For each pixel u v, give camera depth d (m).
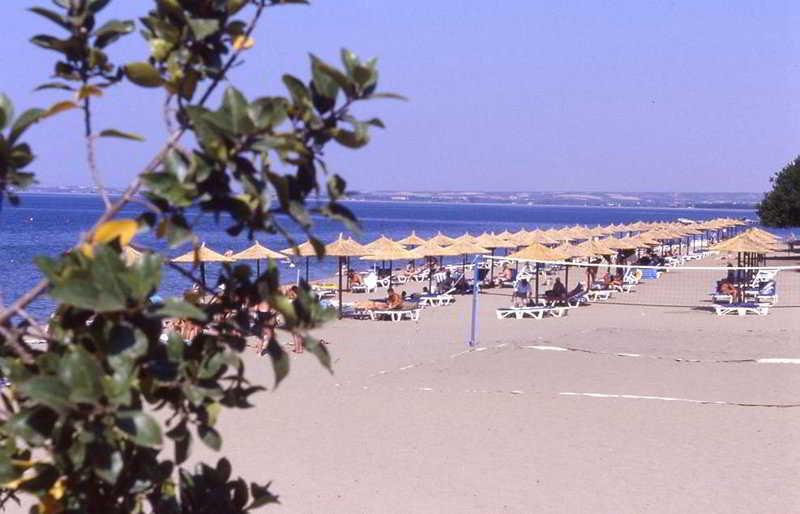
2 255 182.88
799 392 54.53
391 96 8.85
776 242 149.62
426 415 48.94
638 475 38.22
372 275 150.62
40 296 8.66
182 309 7.81
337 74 8.67
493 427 46.25
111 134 9.05
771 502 34.75
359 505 34.38
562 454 41.41
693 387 56.12
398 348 77.56
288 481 37.16
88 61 9.59
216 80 9.22
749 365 64.00
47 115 9.12
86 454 7.49
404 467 39.34
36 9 9.34
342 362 67.75
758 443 43.09
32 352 8.60
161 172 8.52
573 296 119.88
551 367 63.38
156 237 10.27
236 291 9.44
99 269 7.62
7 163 9.30
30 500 29.56
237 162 8.45
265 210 8.62
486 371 61.66
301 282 9.34
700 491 36.09
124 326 7.68
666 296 133.00
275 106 8.52
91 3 9.53
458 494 35.78
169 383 8.57
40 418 7.80
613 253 140.50
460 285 141.88
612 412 49.31
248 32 9.22
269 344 9.19
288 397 53.00
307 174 8.91
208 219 10.27
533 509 34.06
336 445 42.78
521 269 162.75
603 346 74.31
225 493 10.12
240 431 45.09
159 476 8.91
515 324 97.94
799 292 136.38
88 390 7.33
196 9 9.22
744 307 106.62
